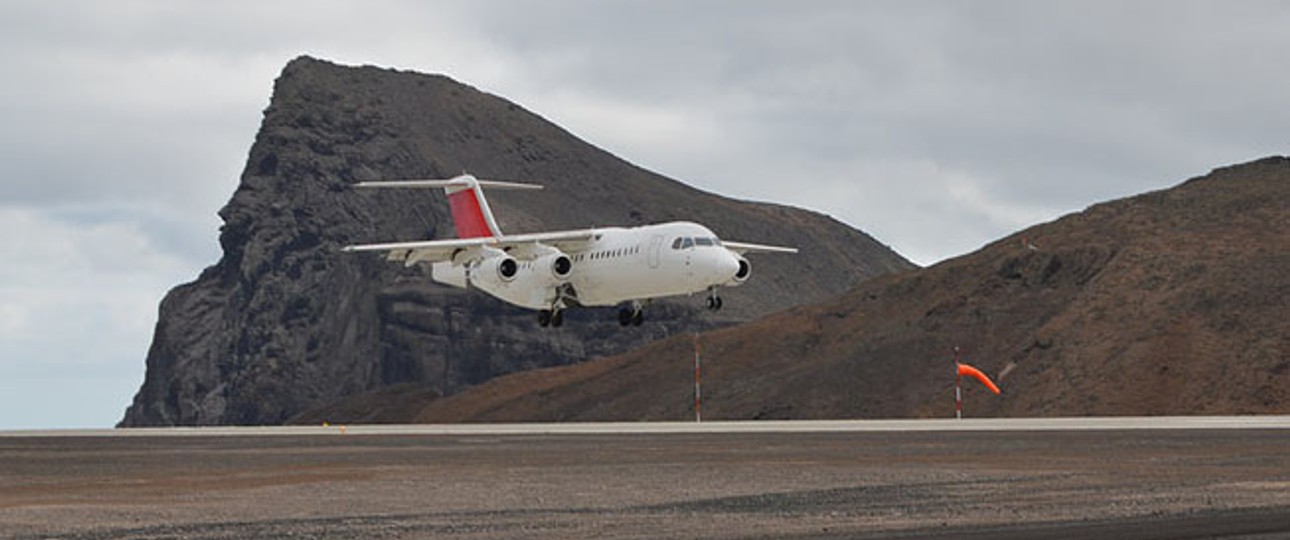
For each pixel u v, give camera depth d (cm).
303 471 5066
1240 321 15162
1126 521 3050
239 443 7312
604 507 3672
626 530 3144
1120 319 15950
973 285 18712
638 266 9319
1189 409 14125
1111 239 18288
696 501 3775
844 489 4016
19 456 6253
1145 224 18375
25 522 3541
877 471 4609
